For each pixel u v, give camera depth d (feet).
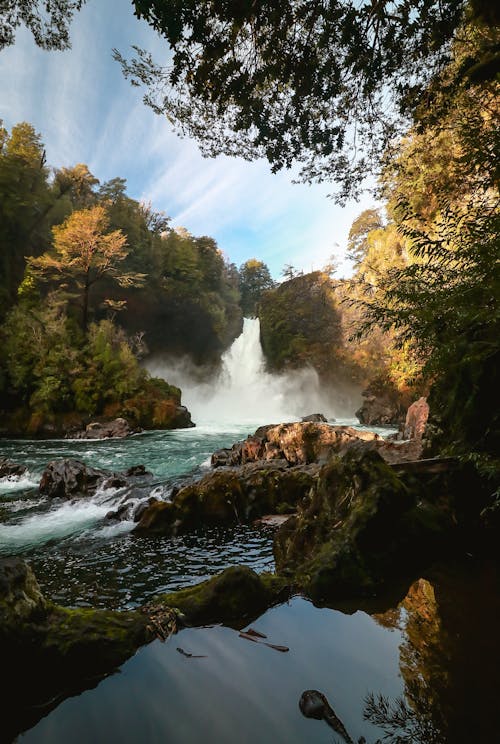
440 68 15.24
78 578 14.71
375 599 10.66
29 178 121.60
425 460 15.98
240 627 9.62
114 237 105.40
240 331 207.82
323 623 9.62
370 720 6.21
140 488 28.40
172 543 18.79
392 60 14.23
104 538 19.70
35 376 81.41
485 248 9.54
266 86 15.08
